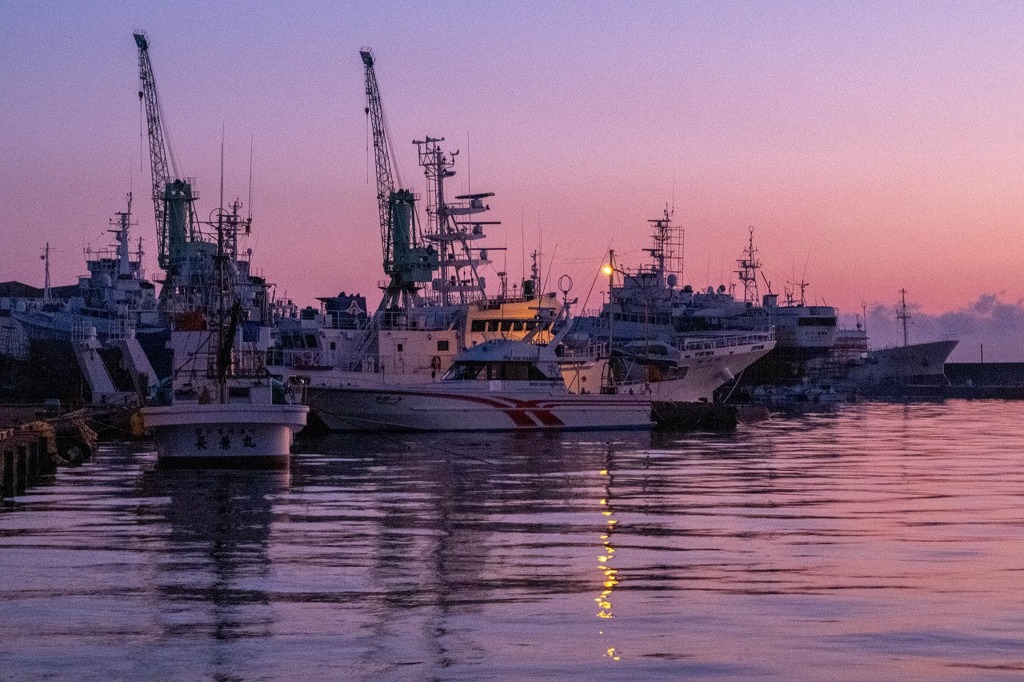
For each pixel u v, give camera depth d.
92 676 24.84
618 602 30.83
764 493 54.84
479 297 116.12
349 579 33.78
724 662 25.56
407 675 24.86
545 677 24.66
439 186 115.62
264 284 109.88
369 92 160.88
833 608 30.11
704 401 119.88
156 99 176.75
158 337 108.00
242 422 62.88
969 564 35.78
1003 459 76.12
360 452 79.19
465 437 94.00
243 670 25.22
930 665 25.36
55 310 151.25
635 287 178.38
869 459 75.94
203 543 39.84
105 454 78.44
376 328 109.06
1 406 110.62
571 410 101.56
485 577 34.03
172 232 163.25
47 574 34.44
